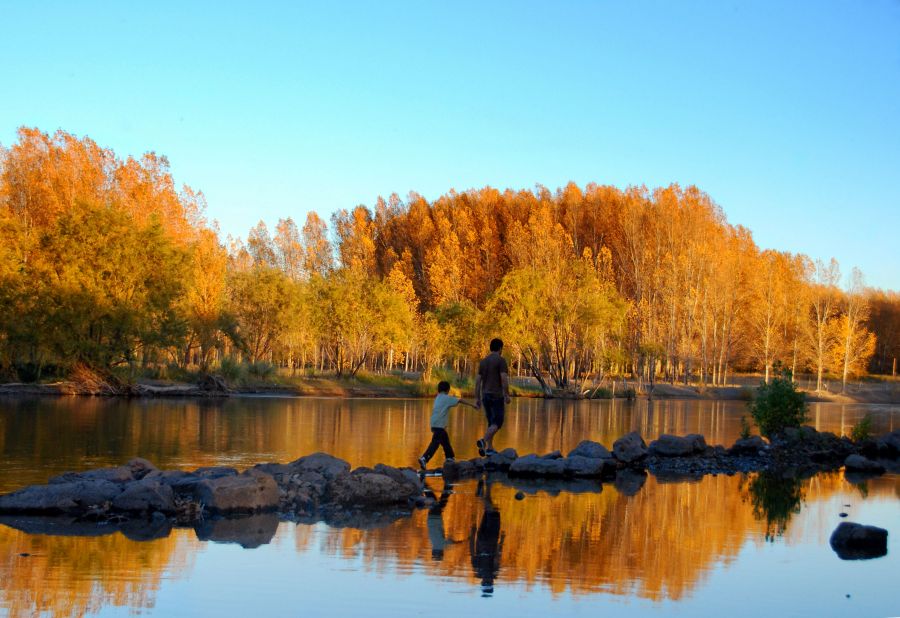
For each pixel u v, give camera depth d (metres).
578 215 87.94
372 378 48.28
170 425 18.78
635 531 7.73
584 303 48.62
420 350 55.00
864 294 89.44
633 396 49.00
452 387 45.59
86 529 7.38
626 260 79.06
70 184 50.59
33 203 50.25
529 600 5.34
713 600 5.48
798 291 74.81
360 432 17.91
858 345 71.06
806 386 70.69
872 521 8.62
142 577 5.74
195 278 44.00
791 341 73.56
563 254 69.56
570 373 57.06
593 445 12.95
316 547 6.80
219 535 7.22
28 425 17.77
